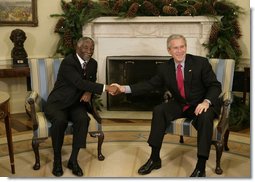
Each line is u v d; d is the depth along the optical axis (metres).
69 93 2.78
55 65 3.09
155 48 4.45
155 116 2.69
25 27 4.42
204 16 4.18
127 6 4.30
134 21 4.30
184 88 2.75
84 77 2.82
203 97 2.78
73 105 2.85
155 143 2.66
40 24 4.50
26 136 3.57
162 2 4.27
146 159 2.98
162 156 3.04
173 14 4.24
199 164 2.55
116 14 4.33
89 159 2.97
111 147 3.27
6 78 4.44
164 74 2.79
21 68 4.05
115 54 4.52
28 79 4.17
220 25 4.16
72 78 2.72
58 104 2.79
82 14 4.29
